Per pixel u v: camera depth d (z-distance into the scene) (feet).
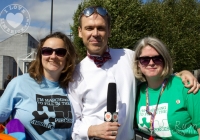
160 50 4.13
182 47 27.17
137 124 4.43
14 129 3.96
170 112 4.00
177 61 26.61
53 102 4.25
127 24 21.95
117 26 21.36
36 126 4.05
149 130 4.23
